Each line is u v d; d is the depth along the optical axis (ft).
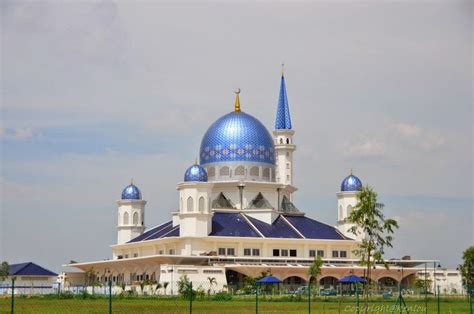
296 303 429.38
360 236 646.33
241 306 392.06
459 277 651.66
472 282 634.84
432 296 540.11
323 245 642.63
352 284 597.52
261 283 543.39
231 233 625.00
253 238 620.08
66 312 327.47
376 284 615.98
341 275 613.11
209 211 623.77
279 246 631.97
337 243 643.04
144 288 566.77
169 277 565.53
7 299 447.01
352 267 615.98
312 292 538.47
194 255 598.75
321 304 417.90
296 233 642.63
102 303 406.41
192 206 620.49
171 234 636.48
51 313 321.93
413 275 641.81
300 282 615.57
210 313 334.44
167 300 454.40
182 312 337.72
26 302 409.49
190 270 570.05
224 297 480.23
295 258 621.72
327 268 607.78
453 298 509.76
